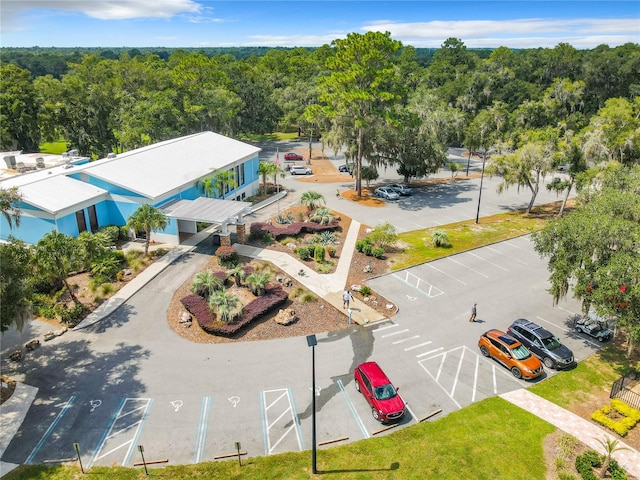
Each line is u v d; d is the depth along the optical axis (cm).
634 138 4766
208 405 2144
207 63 8200
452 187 6222
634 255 2328
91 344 2588
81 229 3791
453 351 2605
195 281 3027
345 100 5019
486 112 7794
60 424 2014
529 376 2341
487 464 1834
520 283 3441
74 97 6869
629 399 2211
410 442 1945
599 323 2820
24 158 5888
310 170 6775
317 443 1936
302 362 2469
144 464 1766
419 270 3628
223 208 3906
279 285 3212
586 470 1775
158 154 4722
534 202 5550
